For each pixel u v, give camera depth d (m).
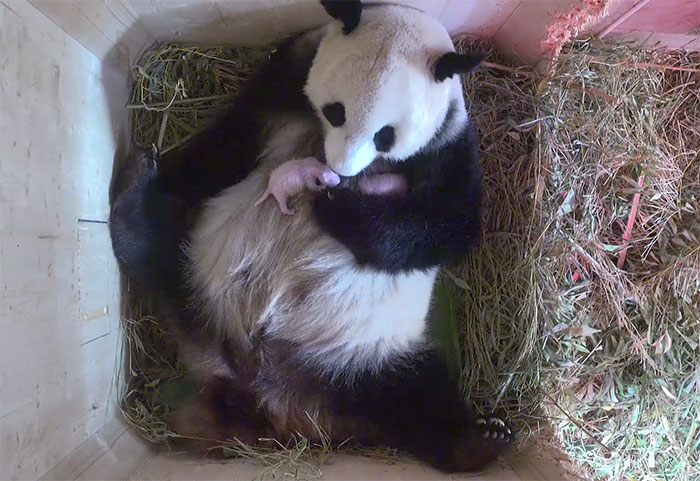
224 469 1.21
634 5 1.34
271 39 1.43
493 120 1.49
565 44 1.46
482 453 1.30
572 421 1.39
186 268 1.33
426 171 1.21
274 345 1.32
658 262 1.52
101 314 1.20
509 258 1.48
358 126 0.99
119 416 1.28
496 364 1.48
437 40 1.06
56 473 0.96
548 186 1.43
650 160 1.49
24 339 0.89
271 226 1.26
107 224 1.24
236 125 1.33
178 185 1.37
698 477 1.49
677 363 1.49
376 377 1.35
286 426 1.37
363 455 1.36
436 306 1.56
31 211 0.93
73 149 1.08
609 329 1.49
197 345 1.36
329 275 1.28
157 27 1.32
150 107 1.40
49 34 1.01
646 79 1.51
